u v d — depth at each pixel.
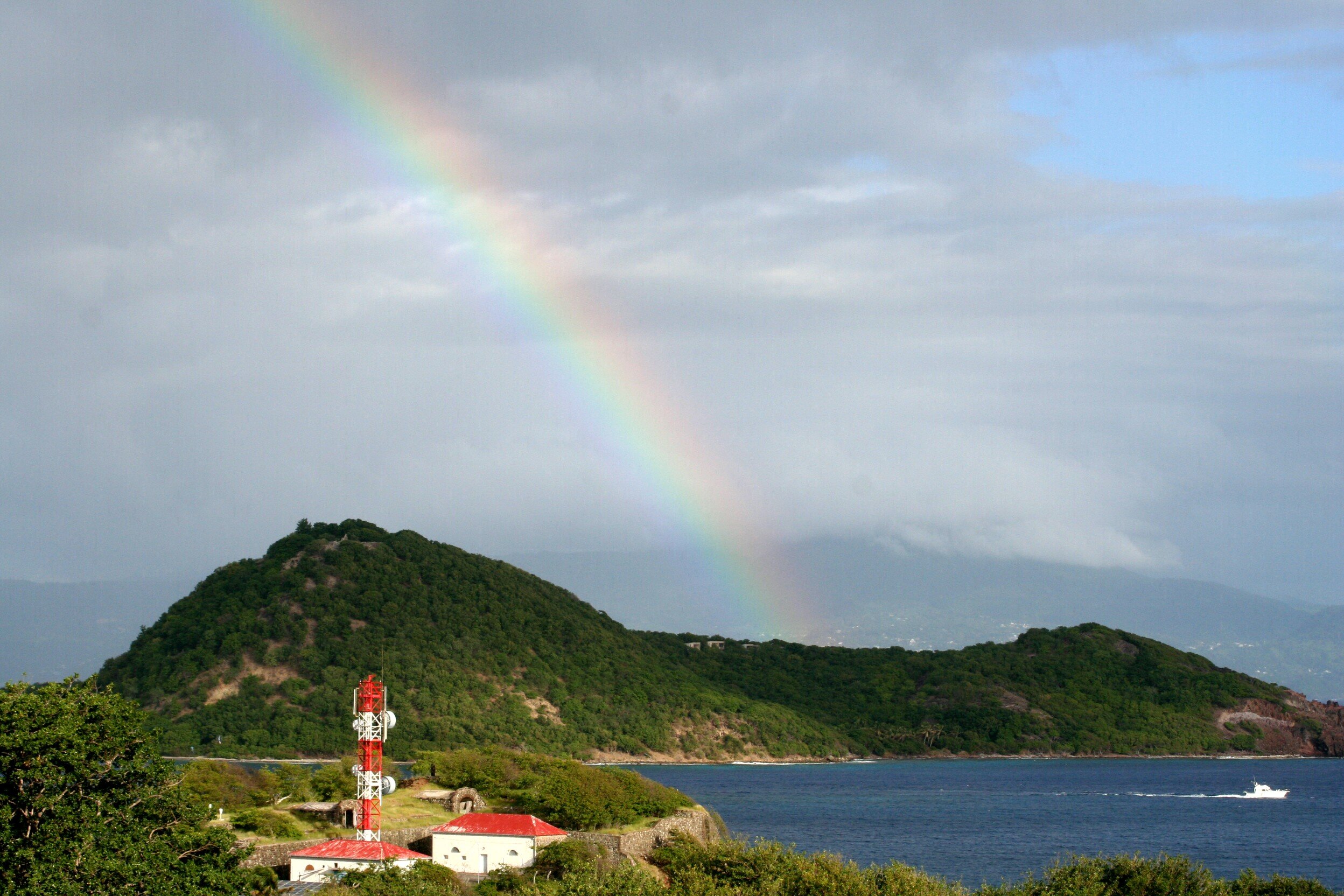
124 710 53.25
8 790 48.88
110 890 47.03
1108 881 69.75
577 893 65.81
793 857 74.56
